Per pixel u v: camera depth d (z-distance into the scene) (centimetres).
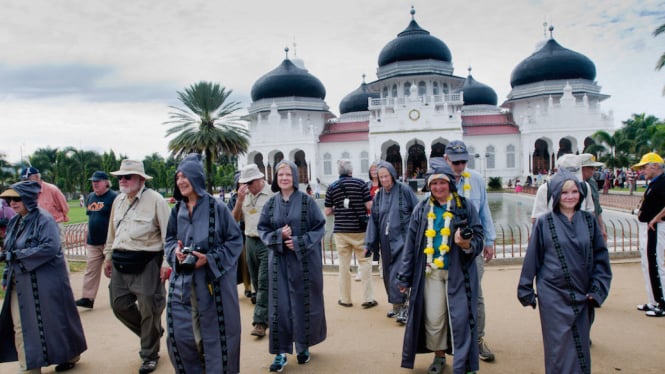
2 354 436
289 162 471
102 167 4781
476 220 404
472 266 396
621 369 415
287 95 5209
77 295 773
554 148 4262
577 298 353
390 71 4944
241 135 2844
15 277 429
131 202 470
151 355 455
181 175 382
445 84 4962
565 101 4247
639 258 885
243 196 645
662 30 1881
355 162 4669
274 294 446
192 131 2727
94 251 684
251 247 639
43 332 432
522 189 3509
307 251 451
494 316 582
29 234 437
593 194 554
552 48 4834
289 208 464
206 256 370
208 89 2691
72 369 462
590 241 362
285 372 436
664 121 4131
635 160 3216
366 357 468
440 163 406
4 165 1970
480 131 4512
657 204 560
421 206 419
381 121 4366
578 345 348
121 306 463
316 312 459
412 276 416
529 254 377
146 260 456
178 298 369
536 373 417
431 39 4881
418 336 410
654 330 514
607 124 4191
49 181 4800
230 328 381
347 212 647
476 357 383
